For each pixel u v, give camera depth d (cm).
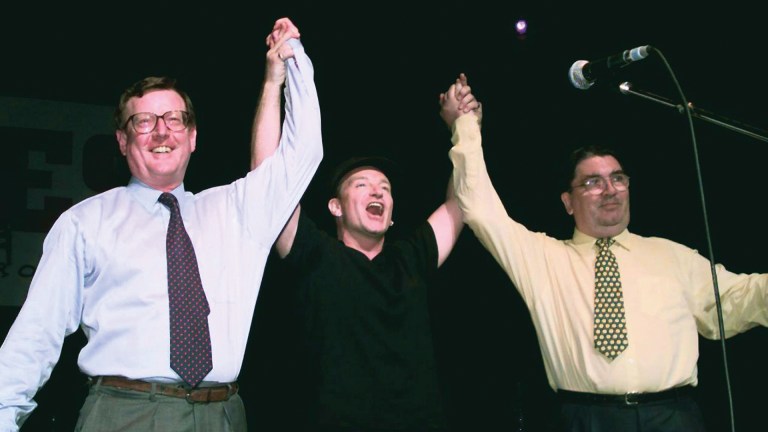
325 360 260
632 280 284
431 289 404
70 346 378
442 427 262
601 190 294
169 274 225
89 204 232
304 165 246
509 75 418
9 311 375
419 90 416
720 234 399
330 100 407
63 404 372
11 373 212
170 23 394
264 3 400
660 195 408
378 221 289
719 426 393
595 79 257
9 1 382
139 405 216
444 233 293
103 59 390
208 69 396
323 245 273
